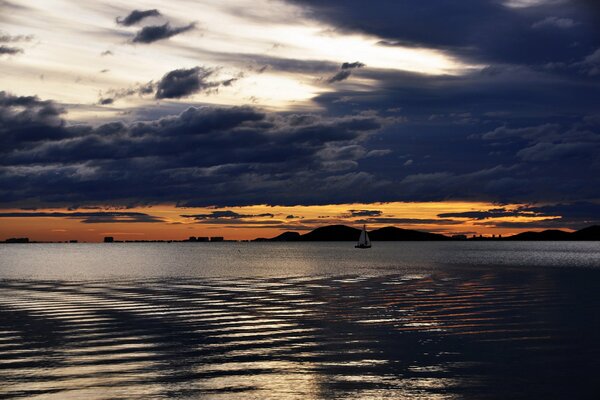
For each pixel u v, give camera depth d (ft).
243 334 117.91
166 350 100.94
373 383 79.77
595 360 92.94
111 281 284.41
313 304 174.40
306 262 526.98
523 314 147.64
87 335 116.47
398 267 424.05
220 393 74.84
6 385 77.92
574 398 73.72
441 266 437.58
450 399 73.05
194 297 199.11
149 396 73.36
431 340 110.32
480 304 172.55
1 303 180.55
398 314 148.87
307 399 72.64
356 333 118.73
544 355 96.68
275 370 86.69
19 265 483.92
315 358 94.73
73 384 78.43
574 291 219.61
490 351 99.91
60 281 285.43
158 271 378.94
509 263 494.18
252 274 342.03
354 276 319.27
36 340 110.63
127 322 135.13
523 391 76.33
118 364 90.33
